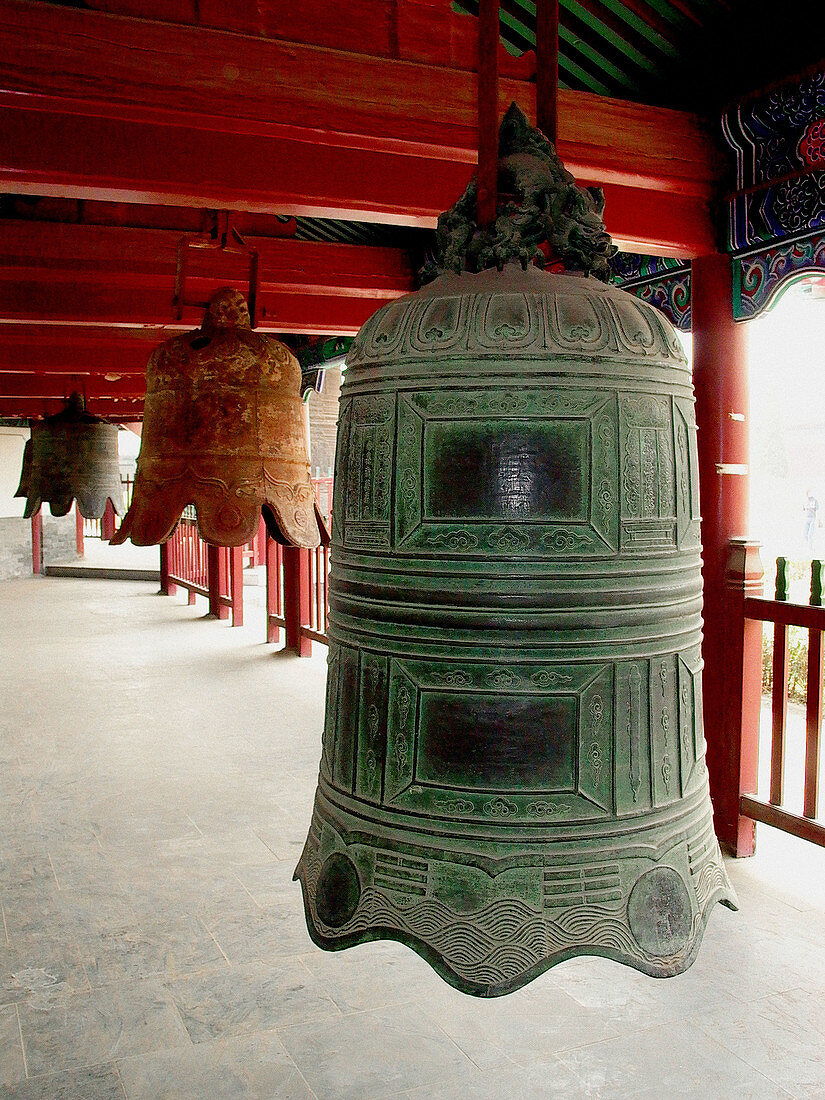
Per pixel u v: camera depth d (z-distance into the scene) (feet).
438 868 4.86
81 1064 10.65
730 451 16.66
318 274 21.22
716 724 16.79
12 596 52.95
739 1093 10.11
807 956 13.07
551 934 4.69
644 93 16.99
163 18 10.57
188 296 22.09
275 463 11.94
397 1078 10.41
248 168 13.73
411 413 5.13
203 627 41.47
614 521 5.01
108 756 22.50
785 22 14.42
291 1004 11.91
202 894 15.02
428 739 4.99
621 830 4.94
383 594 5.15
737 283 16.34
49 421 26.58
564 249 5.80
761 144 15.47
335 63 11.19
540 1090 10.19
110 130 13.08
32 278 19.76
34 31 10.01
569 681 4.93
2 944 13.41
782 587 15.80
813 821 15.12
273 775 21.08
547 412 4.98
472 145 11.91
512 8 15.81
